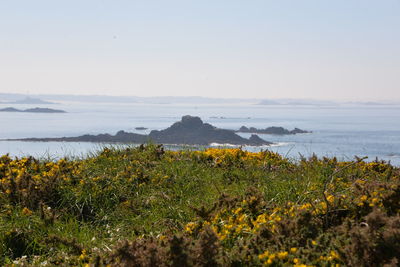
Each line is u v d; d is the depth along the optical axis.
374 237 3.78
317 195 6.59
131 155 10.63
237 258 4.07
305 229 4.43
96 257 4.41
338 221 4.82
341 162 9.80
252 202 6.04
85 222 7.29
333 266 3.71
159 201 7.71
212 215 5.98
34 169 9.08
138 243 4.39
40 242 6.04
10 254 5.86
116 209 7.53
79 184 8.18
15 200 7.49
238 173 9.51
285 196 7.18
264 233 4.52
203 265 3.94
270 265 3.85
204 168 10.11
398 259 3.55
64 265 5.05
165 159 10.47
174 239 3.99
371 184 5.42
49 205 7.60
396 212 4.64
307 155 10.59
